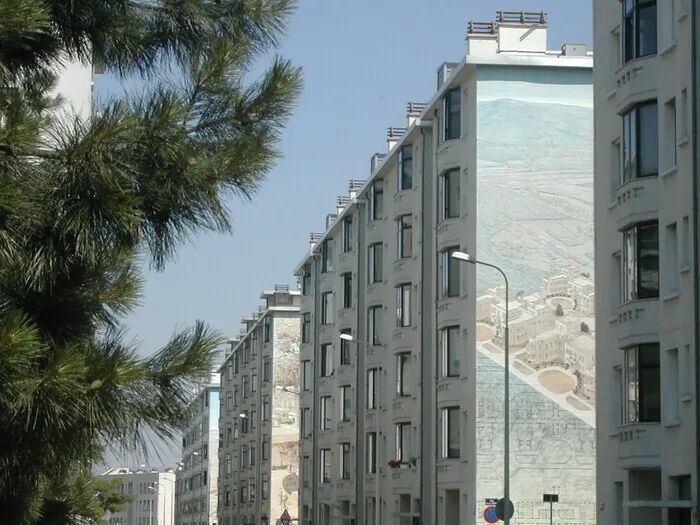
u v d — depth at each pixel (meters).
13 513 7.77
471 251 52.47
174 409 7.15
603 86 37.62
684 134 32.09
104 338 7.37
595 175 38.03
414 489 59.50
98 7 7.90
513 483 50.53
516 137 52.34
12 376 6.40
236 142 7.76
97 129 7.05
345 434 75.50
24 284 7.14
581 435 51.03
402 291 62.72
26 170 6.89
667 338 32.53
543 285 51.78
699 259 30.77
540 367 51.31
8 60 7.46
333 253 81.81
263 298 119.19
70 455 7.11
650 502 30.45
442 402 53.88
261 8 8.24
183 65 8.18
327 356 81.69
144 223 7.67
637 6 34.34
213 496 149.88
